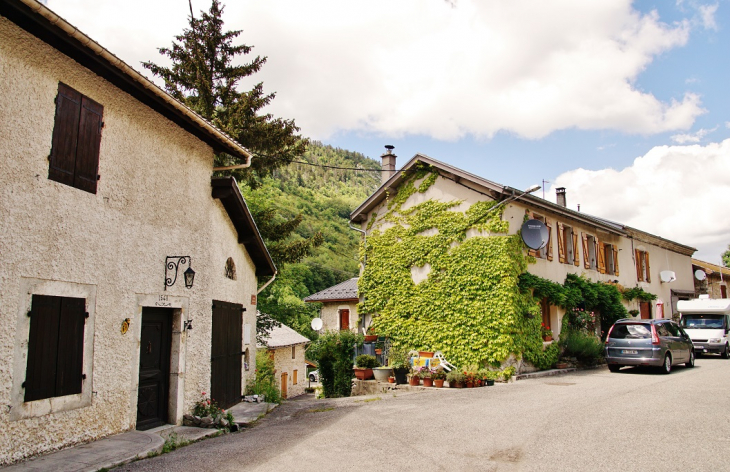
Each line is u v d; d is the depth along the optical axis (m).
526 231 17.31
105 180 7.66
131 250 8.13
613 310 22.47
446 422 8.85
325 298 28.58
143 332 8.63
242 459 6.62
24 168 6.32
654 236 28.59
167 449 7.29
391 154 24.50
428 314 18.27
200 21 20.02
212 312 10.41
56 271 6.71
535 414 9.20
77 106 7.19
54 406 6.59
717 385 12.37
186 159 9.66
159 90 8.01
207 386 10.07
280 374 30.05
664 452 6.44
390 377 17.58
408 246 19.22
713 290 37.72
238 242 12.45
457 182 18.39
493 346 16.64
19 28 6.32
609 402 10.21
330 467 6.12
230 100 19.62
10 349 6.03
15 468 5.83
